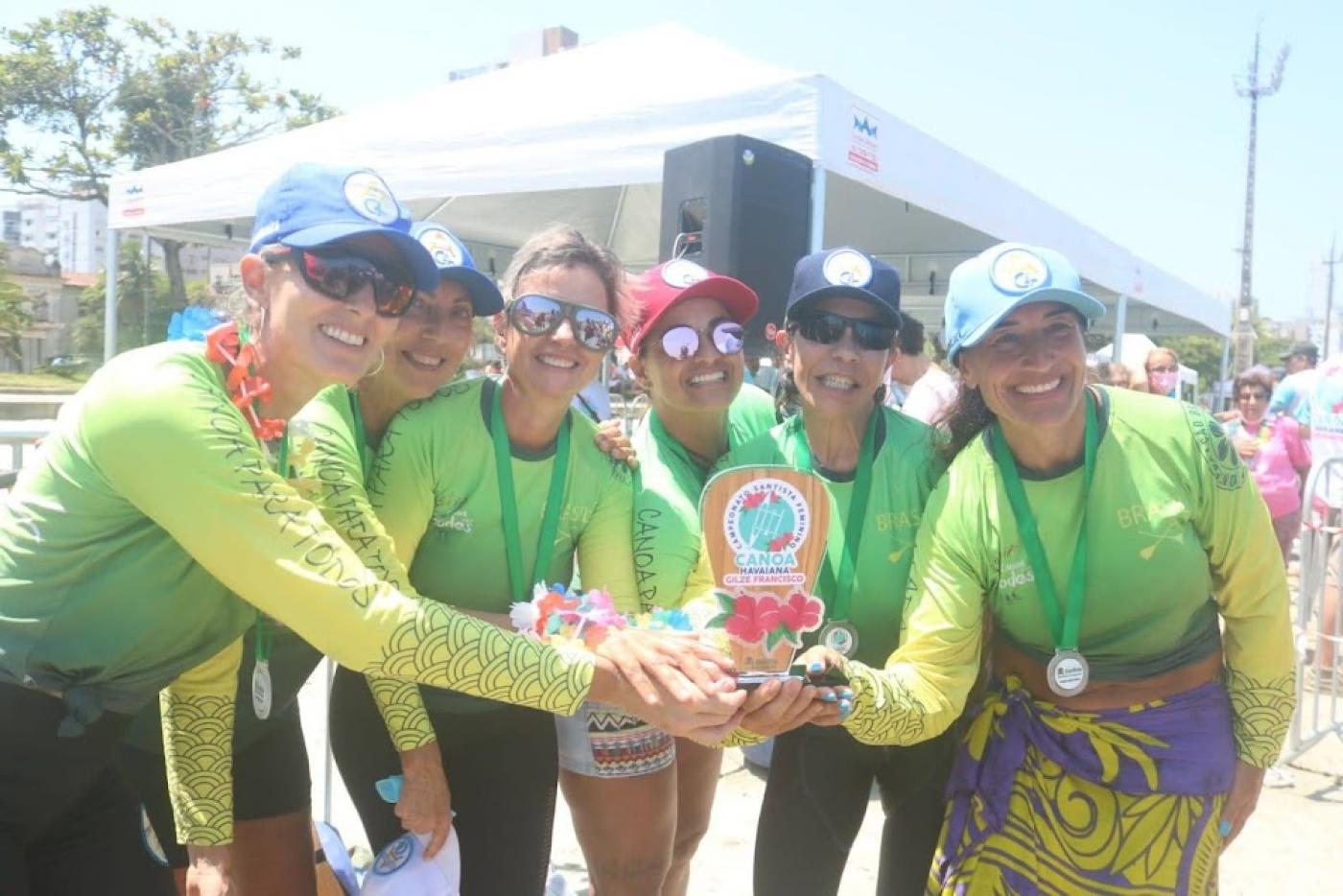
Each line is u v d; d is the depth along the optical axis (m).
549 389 2.36
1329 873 3.97
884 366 2.65
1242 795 2.35
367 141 7.78
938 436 2.60
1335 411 6.31
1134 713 2.25
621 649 1.96
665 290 2.74
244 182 8.70
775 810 2.66
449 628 1.79
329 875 2.75
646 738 2.48
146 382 1.71
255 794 2.43
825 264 2.64
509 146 7.16
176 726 2.14
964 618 2.33
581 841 2.59
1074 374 2.19
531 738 2.47
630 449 2.63
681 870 3.06
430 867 2.14
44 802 1.88
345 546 1.79
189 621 1.92
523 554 2.44
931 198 7.37
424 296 2.41
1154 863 2.21
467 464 2.39
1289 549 7.44
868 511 2.59
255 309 1.88
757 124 6.11
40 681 1.81
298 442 2.10
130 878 2.19
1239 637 2.32
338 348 1.83
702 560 2.59
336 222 1.79
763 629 2.03
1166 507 2.22
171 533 1.73
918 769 2.60
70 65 30.56
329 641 1.74
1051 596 2.29
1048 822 2.27
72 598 1.79
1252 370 8.65
